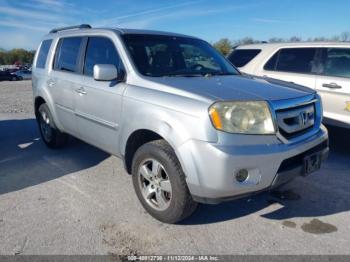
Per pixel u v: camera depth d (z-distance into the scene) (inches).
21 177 179.5
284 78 236.2
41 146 235.8
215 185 110.5
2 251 113.9
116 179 175.9
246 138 111.3
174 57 163.3
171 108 121.1
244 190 112.3
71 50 191.3
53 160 205.2
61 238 121.7
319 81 219.0
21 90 813.2
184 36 185.6
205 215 139.1
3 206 146.0
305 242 120.5
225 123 110.5
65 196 155.9
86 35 180.7
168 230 127.8
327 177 179.3
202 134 111.0
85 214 139.1
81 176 180.1
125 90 142.3
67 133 206.4
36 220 134.1
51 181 173.8
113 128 151.1
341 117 210.7
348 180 175.5
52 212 140.6
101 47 166.9
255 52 262.4
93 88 160.9
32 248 115.7
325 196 157.2
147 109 129.4
